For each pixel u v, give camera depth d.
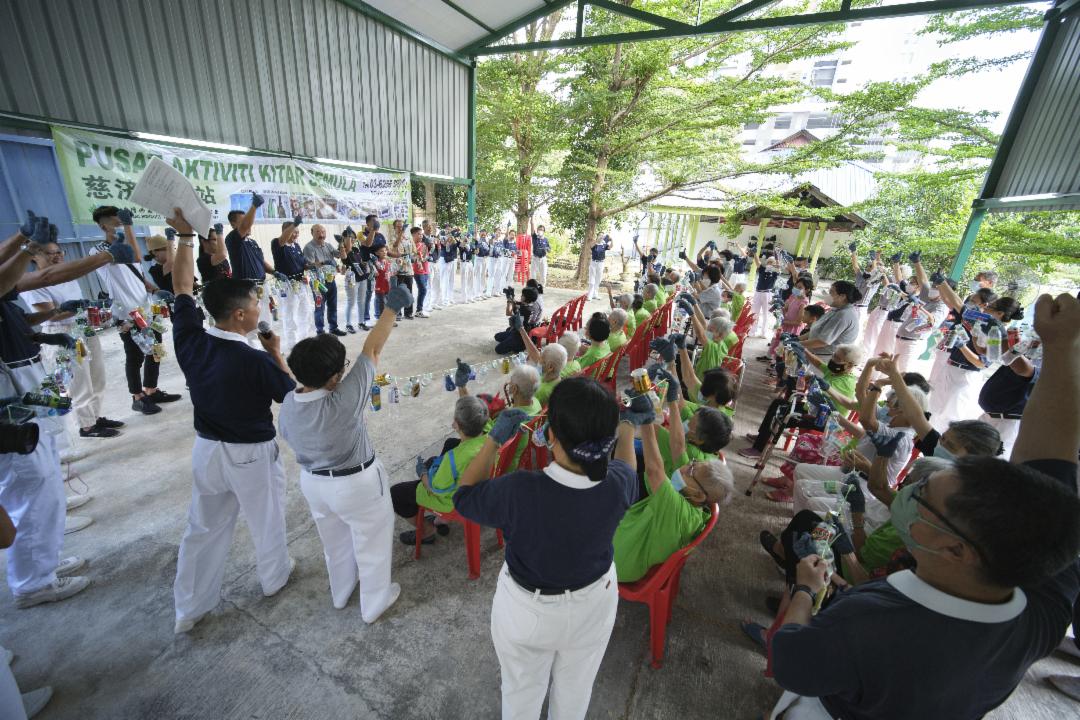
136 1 5.17
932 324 5.56
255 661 2.22
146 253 7.33
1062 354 1.19
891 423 2.98
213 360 2.03
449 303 10.06
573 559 1.29
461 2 7.93
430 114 9.55
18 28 4.40
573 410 1.15
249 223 5.26
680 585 2.82
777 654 1.08
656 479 2.06
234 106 6.25
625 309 5.84
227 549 2.38
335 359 1.91
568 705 1.56
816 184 15.75
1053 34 6.84
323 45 7.25
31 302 3.59
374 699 2.08
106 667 2.15
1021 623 0.93
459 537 3.13
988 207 7.56
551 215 15.88
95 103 4.98
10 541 1.47
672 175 12.80
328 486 2.11
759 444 4.31
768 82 11.69
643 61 11.27
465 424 2.49
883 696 0.97
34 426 1.76
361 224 8.45
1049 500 0.83
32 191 6.04
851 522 2.22
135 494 3.37
